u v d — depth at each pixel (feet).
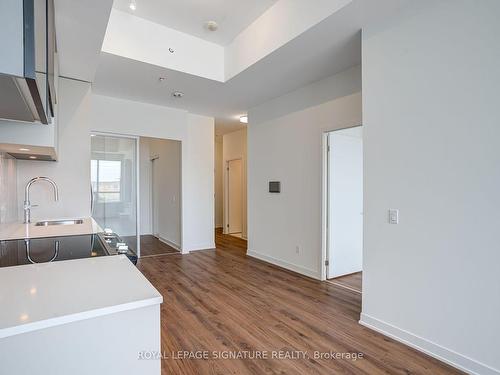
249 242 17.51
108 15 6.45
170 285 12.13
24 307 2.94
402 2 7.33
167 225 20.58
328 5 7.88
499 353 5.86
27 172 9.95
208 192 19.19
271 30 9.95
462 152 6.41
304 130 13.61
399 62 7.61
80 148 10.80
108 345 3.16
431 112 6.95
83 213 10.84
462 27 6.41
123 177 16.07
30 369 2.78
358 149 14.19
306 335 8.04
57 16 6.43
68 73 10.11
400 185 7.60
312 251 13.24
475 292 6.21
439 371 6.41
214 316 9.23
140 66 11.03
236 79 12.46
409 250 7.40
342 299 10.65
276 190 15.20
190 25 11.09
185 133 17.71
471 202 6.27
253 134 17.08
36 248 5.95
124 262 4.66
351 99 11.43
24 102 4.18
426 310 7.06
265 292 11.35
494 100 5.94
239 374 6.37
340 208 13.38
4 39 3.00
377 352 7.18
